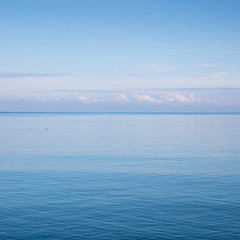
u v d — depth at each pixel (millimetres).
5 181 26672
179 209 19172
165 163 36156
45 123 150625
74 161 37625
